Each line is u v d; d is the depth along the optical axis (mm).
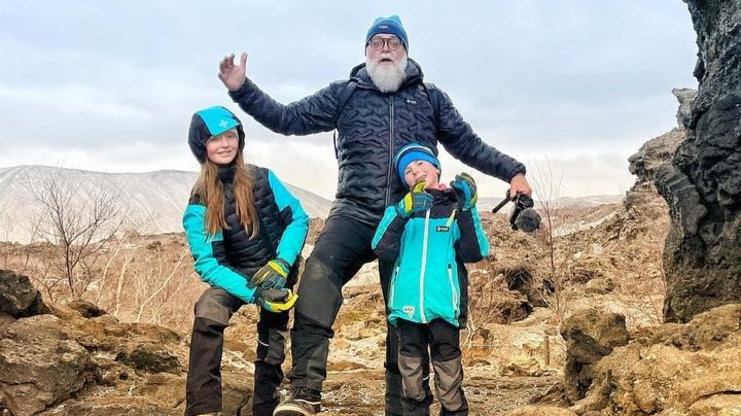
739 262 5559
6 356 5207
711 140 5582
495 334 15070
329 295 4273
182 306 18688
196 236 4188
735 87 5609
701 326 4172
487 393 6922
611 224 25609
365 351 15344
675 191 6137
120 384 5812
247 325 17344
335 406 6262
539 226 4535
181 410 5328
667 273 6414
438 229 4125
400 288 4117
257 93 4469
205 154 4254
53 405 5191
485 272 20312
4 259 19375
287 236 4281
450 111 4789
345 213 4500
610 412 3977
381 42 4570
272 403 4531
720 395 3471
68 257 18938
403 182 4348
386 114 4547
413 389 4137
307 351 4176
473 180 4156
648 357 3881
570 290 19766
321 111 4641
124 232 21875
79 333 6375
